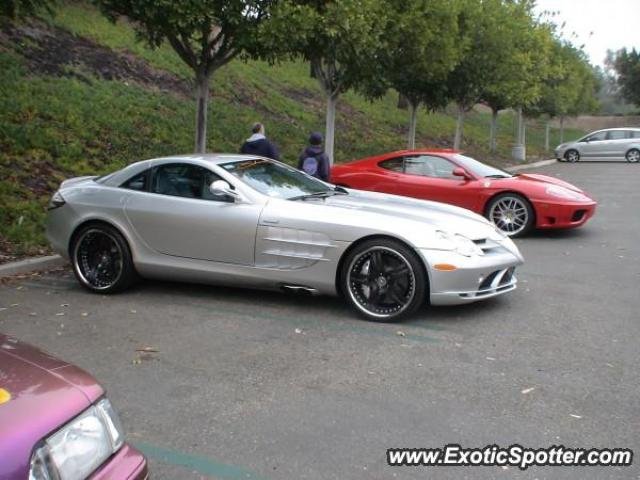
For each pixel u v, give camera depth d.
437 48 15.42
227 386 4.16
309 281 5.62
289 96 24.38
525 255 8.36
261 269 5.77
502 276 5.68
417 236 5.27
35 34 17.11
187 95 18.19
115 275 6.33
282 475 3.12
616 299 6.18
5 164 10.05
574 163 30.44
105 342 5.01
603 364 4.48
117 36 19.95
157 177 6.31
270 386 4.14
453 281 5.26
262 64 26.42
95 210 6.34
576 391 4.04
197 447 3.40
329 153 14.66
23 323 5.48
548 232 10.20
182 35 10.25
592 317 5.58
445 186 10.02
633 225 10.88
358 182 10.65
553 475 3.10
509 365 4.47
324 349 4.80
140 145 13.00
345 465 3.20
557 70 28.70
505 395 3.98
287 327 5.31
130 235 6.23
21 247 7.72
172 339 5.06
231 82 21.53
